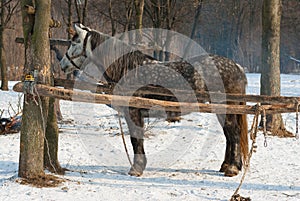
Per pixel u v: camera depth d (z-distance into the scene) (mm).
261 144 9758
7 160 7738
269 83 11219
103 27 23109
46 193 5656
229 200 5566
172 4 20281
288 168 7562
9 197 5488
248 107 6047
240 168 7109
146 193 5840
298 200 5688
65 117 12672
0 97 15875
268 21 11109
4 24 18453
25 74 6012
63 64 7320
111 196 5676
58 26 6625
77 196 5613
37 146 6223
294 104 5980
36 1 6066
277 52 11234
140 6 13570
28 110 6145
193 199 5652
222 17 35750
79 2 14430
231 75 7023
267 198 5758
